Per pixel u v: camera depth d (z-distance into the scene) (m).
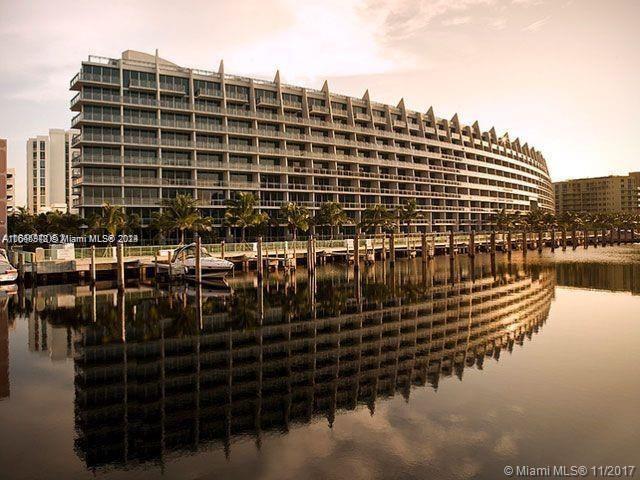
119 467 11.66
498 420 13.95
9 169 118.25
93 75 69.81
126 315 30.53
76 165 69.62
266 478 11.05
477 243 93.06
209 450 12.45
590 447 12.24
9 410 15.24
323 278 50.56
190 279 48.84
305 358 20.67
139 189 72.00
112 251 49.44
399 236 79.81
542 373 18.17
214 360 20.50
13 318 29.95
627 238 145.88
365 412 14.75
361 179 96.38
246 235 82.00
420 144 109.50
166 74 76.06
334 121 96.44
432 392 16.36
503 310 31.31
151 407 15.40
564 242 96.44
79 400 16.06
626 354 20.58
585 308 31.81
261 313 30.72
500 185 137.62
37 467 11.69
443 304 33.81
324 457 11.98
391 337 24.19
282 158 86.00
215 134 79.44
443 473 11.12
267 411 14.97
